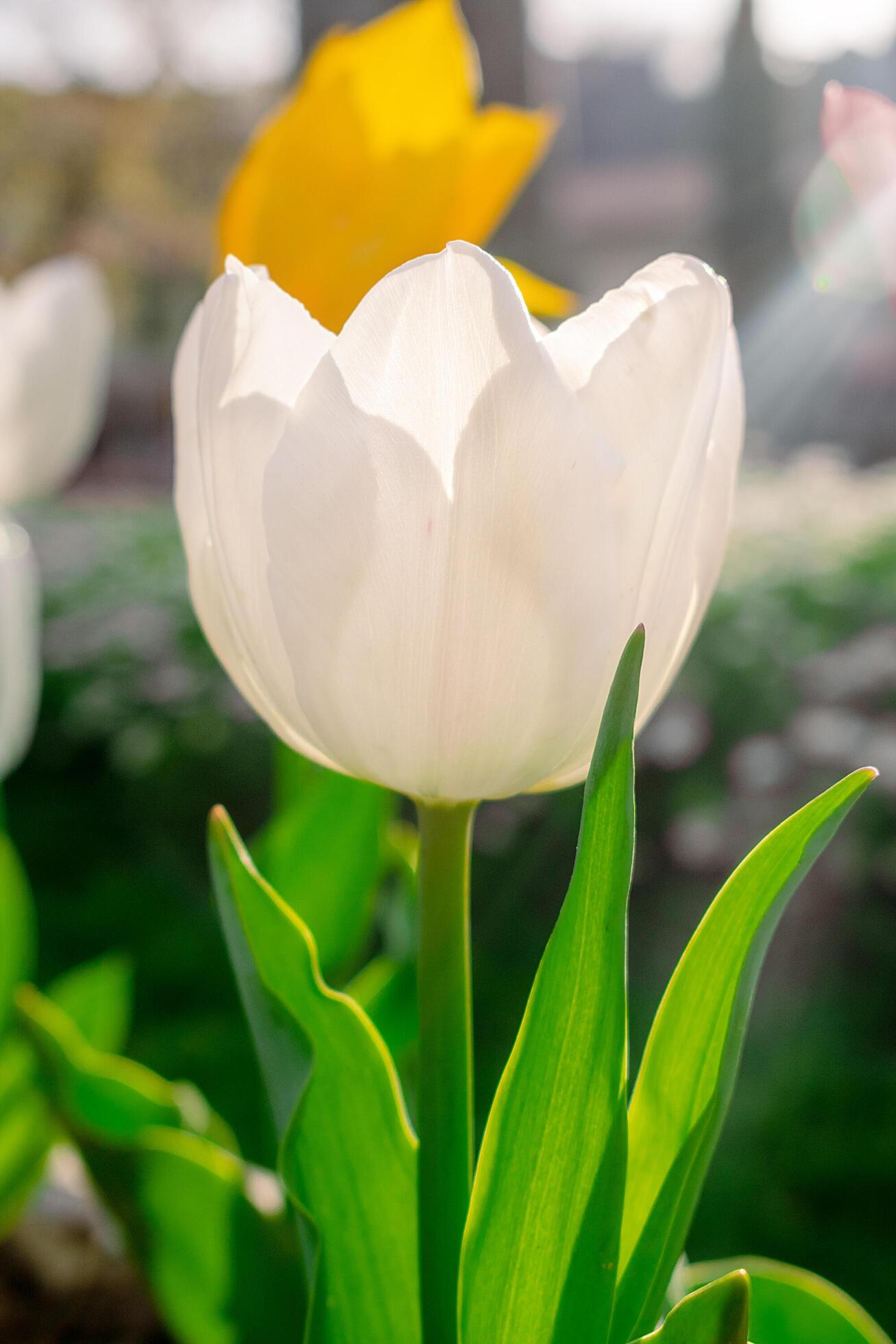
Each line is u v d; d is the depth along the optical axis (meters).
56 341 0.53
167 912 1.55
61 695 2.03
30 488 0.56
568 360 0.34
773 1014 1.28
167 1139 0.41
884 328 4.09
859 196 0.34
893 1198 0.96
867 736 1.37
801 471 3.00
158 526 3.14
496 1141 0.35
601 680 0.34
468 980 0.36
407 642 0.34
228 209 0.42
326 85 0.41
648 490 0.34
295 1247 0.41
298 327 0.34
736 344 0.35
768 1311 0.41
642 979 1.35
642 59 6.45
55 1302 0.51
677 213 5.51
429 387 0.33
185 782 1.78
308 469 0.33
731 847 1.39
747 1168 1.01
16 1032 0.44
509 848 1.51
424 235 0.42
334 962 0.47
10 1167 0.48
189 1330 0.42
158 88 5.22
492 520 0.33
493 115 0.42
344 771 0.36
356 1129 0.37
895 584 1.71
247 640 0.35
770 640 1.54
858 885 1.30
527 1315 0.35
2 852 0.48
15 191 5.27
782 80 5.21
